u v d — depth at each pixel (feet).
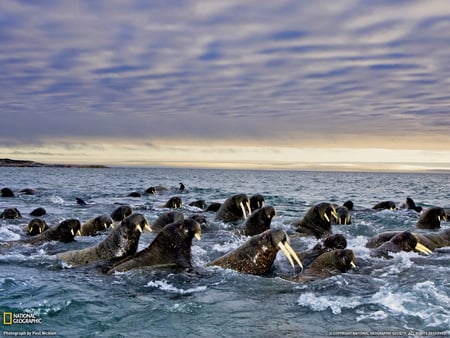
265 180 272.10
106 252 41.60
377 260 42.32
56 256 43.29
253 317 28.53
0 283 34.47
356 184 227.40
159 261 39.09
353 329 26.66
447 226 68.18
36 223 56.80
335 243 41.78
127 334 25.98
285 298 31.99
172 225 40.45
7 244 49.42
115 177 288.92
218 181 247.29
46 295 31.91
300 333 26.18
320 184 223.10
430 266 40.22
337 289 33.65
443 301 30.66
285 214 84.17
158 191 148.56
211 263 40.24
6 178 242.37
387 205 89.76
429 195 144.15
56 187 165.48
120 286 34.24
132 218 41.57
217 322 27.73
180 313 29.12
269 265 38.96
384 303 30.53
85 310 29.35
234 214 67.41
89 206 94.12
